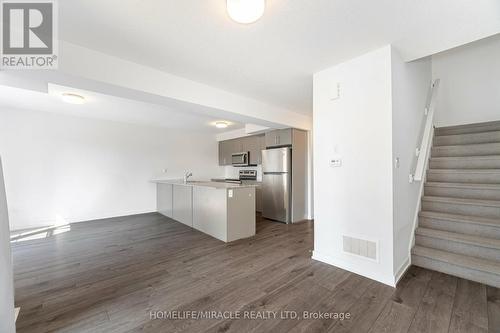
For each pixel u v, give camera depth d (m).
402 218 2.34
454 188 2.84
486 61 3.71
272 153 4.99
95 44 2.01
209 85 3.03
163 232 4.07
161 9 1.56
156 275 2.38
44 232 4.06
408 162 2.52
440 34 1.89
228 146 6.94
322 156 2.66
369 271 2.27
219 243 3.44
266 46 2.07
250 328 1.58
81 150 4.88
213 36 1.90
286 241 3.51
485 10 1.58
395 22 1.73
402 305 1.81
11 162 4.14
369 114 2.23
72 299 1.94
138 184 5.70
